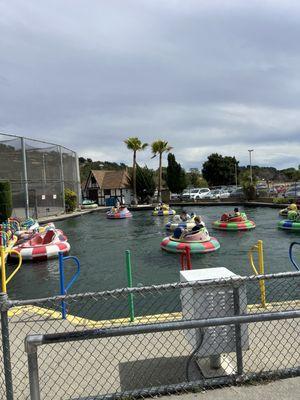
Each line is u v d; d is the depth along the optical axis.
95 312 7.49
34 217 29.19
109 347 4.81
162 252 15.50
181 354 4.58
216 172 80.62
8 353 3.46
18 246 15.02
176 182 56.66
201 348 4.00
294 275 3.92
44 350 4.80
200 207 41.84
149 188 52.72
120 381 4.09
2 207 23.59
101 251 16.39
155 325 3.46
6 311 3.45
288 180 84.38
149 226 25.66
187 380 3.91
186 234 15.62
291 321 5.30
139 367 4.34
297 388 3.66
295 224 20.16
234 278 3.81
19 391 3.98
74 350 4.78
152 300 8.16
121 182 57.69
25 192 27.92
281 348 4.59
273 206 34.84
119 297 8.38
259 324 5.25
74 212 36.44
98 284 10.75
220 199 44.34
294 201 32.72
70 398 3.72
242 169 91.25
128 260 6.14
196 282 3.75
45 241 15.76
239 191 45.00
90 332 3.37
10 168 27.05
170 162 57.06
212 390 3.70
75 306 7.88
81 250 16.80
